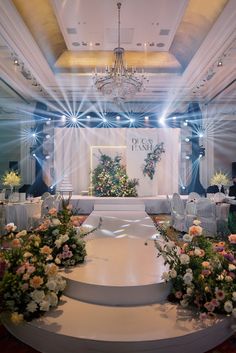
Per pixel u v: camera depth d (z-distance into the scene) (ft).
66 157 36.14
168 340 7.66
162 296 9.86
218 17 17.11
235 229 17.78
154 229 20.65
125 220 24.30
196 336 7.99
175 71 27.37
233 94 31.71
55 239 11.58
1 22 16.85
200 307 8.92
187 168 36.06
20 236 10.48
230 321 8.70
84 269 11.05
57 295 9.62
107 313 8.94
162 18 18.76
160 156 34.22
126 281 9.84
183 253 9.93
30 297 8.55
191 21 19.60
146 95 32.81
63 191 32.58
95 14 18.26
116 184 33.30
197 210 19.25
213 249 10.11
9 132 38.24
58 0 16.60
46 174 35.73
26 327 8.43
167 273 9.57
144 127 36.27
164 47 23.52
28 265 8.98
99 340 7.55
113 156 35.73
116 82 19.25
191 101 34.99
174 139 36.14
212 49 20.71
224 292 8.68
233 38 18.83
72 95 32.91
